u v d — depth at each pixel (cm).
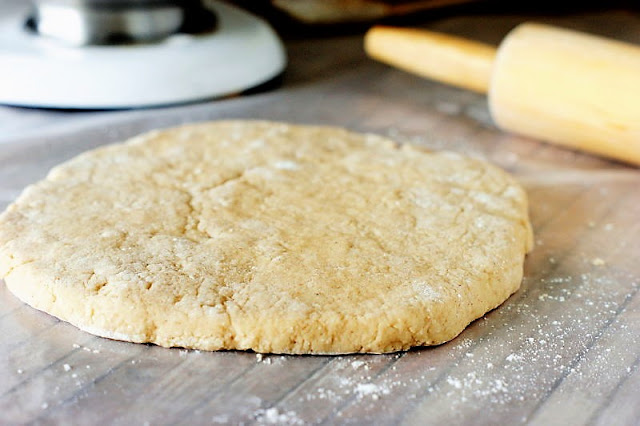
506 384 50
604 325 53
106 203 57
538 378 50
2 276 53
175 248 54
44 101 70
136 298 51
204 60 72
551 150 69
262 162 62
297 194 59
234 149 63
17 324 52
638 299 55
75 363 50
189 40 73
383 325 51
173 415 48
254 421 48
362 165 62
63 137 67
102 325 51
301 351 51
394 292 52
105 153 62
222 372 50
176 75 71
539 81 67
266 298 51
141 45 72
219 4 82
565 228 60
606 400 49
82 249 54
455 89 78
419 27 89
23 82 70
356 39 87
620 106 64
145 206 57
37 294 52
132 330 51
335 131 66
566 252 58
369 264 53
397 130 71
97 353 51
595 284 56
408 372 50
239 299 51
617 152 66
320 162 62
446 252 55
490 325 53
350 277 53
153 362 50
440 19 91
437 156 63
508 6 94
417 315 51
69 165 61
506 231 56
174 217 56
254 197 58
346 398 49
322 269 53
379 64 82
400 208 58
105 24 71
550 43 68
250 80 74
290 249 54
